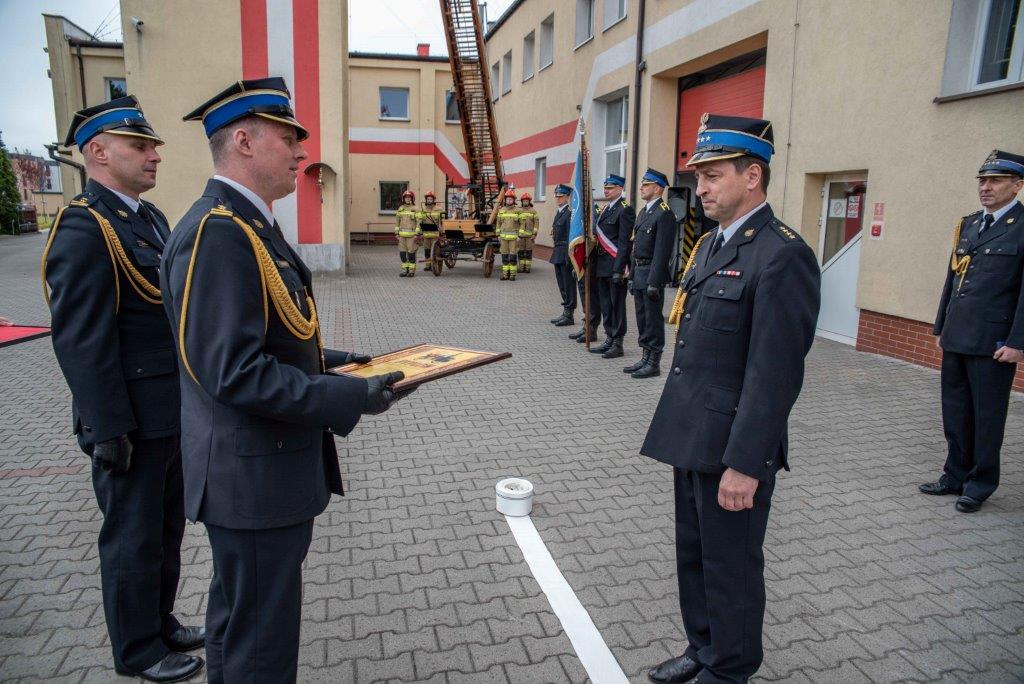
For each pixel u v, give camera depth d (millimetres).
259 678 1954
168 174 14578
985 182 4082
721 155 2246
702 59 11633
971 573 3465
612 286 8133
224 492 1878
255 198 1979
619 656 2826
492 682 2658
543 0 19500
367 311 11477
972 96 6715
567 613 3111
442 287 14758
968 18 6898
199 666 2703
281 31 14477
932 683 2670
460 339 9297
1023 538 3824
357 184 27703
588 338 8555
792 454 5066
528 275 17438
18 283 14203
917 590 3311
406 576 3410
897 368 7500
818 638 2941
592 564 3541
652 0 13047
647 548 3707
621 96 15641
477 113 19812
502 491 4062
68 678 2648
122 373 2375
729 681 2367
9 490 4344
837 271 8859
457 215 21000
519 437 5449
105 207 2430
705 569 2377
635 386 7000
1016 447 5117
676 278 13211
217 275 1768
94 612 3074
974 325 4000
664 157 13680
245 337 1762
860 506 4223
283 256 1991
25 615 3039
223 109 1913
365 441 5340
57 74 21766
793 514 4113
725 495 2180
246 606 1940
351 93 27062
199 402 1935
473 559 3576
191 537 3840
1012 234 3941
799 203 9234
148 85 14250
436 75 27422
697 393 2348
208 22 14211
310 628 2988
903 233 7652
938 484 4398
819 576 3434
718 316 2305
